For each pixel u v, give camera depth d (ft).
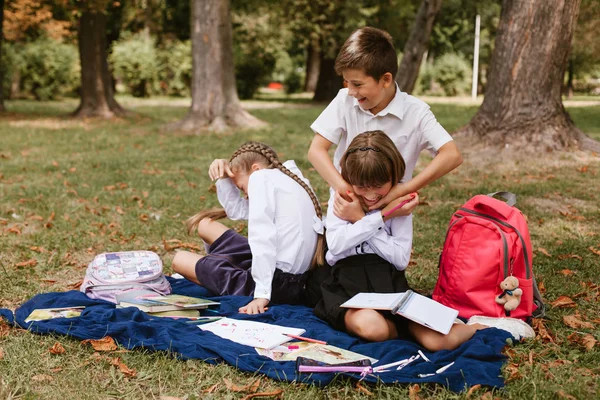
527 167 29.55
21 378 9.37
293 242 12.16
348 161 10.82
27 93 90.89
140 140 42.27
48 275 15.08
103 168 30.86
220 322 11.09
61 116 59.57
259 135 44.62
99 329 10.58
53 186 25.98
